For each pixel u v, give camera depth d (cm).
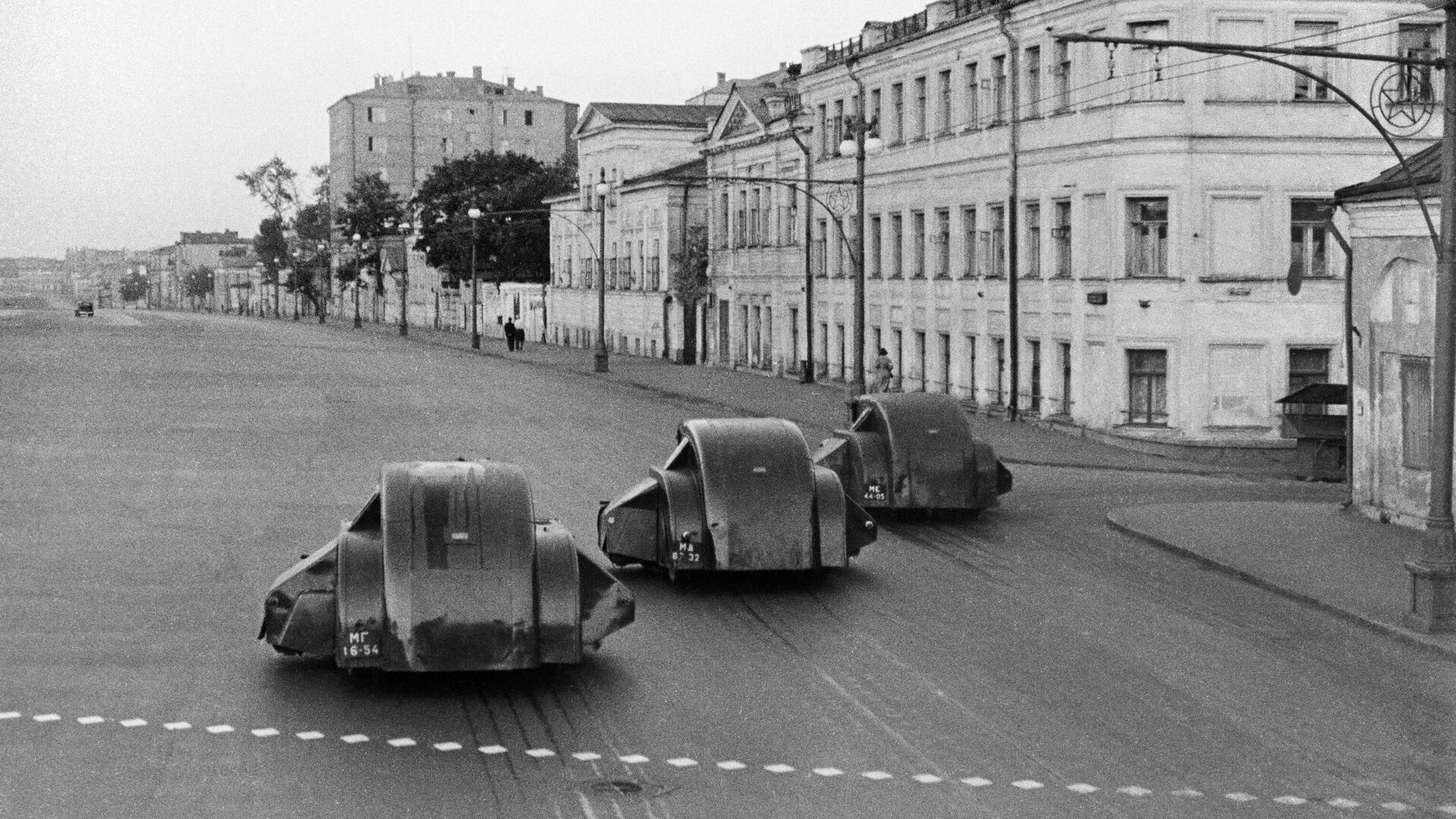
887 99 5994
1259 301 4300
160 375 6675
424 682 1555
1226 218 4316
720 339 8019
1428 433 2658
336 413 4912
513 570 1502
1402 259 2727
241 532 2502
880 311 6116
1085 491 3344
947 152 5459
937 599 2050
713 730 1398
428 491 1537
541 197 12681
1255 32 4300
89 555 2255
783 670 1636
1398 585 2131
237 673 1577
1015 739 1380
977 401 5297
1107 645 1786
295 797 1194
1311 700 1544
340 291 19412
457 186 12850
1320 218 4341
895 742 1369
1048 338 4781
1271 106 4303
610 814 1166
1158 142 4300
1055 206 4756
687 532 2061
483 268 12706
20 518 2598
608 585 1561
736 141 7588
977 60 5228
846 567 2214
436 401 5469
